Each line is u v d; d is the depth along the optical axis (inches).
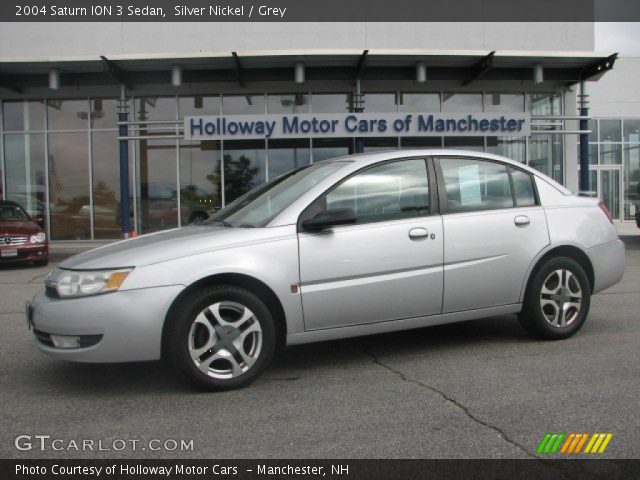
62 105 685.3
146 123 607.2
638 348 195.5
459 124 606.2
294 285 163.6
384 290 173.8
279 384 165.8
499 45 680.4
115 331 149.3
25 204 692.7
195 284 156.3
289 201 175.2
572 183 694.5
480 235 187.9
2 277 435.2
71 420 141.9
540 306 199.5
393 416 140.4
